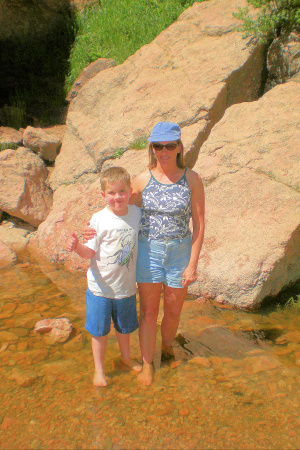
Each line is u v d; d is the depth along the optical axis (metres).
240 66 6.40
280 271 4.37
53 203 6.52
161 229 3.01
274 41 6.71
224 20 7.11
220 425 2.70
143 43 8.91
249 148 5.22
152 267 3.08
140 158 5.97
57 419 2.75
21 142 7.85
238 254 4.39
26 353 3.47
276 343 3.62
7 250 5.48
